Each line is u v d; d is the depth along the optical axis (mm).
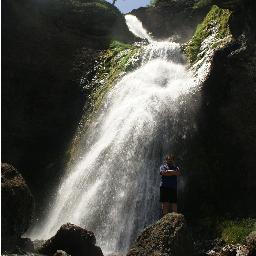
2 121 26594
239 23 20281
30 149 27031
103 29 31266
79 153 24328
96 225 19969
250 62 18578
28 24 28422
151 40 46844
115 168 21156
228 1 20172
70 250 12383
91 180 21766
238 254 12523
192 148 19859
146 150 20766
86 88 27547
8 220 11312
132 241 18828
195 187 19234
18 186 11836
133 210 19672
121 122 22609
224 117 19078
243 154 18531
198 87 20359
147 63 25734
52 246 12414
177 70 23938
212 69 19734
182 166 19734
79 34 30188
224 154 19047
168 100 21438
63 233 12531
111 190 20672
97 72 28078
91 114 25766
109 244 19094
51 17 29766
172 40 45562
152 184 19922
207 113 19750
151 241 11508
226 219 17688
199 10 45125
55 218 22219
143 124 21438
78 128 26172
